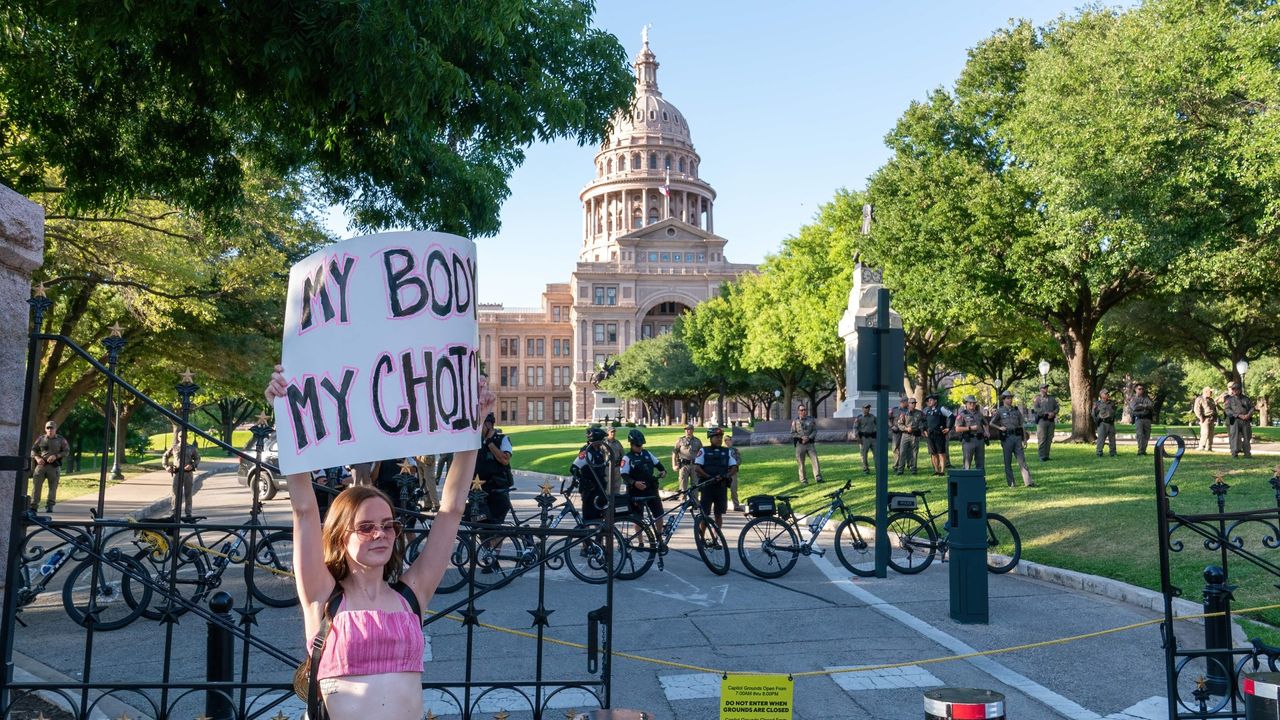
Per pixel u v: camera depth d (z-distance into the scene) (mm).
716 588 10352
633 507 11359
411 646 2979
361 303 3348
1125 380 65125
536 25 13352
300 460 3182
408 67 8859
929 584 10492
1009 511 14289
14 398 5137
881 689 6457
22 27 10414
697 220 145125
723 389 88312
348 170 14016
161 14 8289
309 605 3043
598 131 14836
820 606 9289
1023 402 82250
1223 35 20781
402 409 3305
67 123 11844
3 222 4848
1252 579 8906
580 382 124750
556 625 8531
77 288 24031
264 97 10797
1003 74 33031
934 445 19938
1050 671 6828
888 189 34875
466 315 3514
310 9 8547
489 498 10992
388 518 3053
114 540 12484
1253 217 21688
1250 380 59500
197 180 13258
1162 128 21391
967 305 30938
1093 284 27141
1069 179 23719
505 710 6004
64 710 5801
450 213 14477
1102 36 26484
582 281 126312
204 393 37469
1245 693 4344
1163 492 5277
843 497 17703
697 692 6383
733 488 17000
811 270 48500
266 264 25953
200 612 4867
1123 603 9039
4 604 4457
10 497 5121
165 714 4598
